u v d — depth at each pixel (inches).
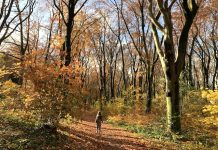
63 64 602.2
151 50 1699.1
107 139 698.2
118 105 1423.5
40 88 553.9
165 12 783.7
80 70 577.6
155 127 844.0
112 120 1128.8
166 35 798.5
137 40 1670.8
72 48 1644.9
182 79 1120.2
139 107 1304.1
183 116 815.1
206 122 602.2
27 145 478.6
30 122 591.8
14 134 511.8
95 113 1584.6
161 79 1224.2
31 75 547.8
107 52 2278.5
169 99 794.8
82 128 857.5
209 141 691.4
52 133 554.9
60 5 1323.8
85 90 584.1
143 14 1304.1
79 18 1549.0
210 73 2225.6
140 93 1581.0
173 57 799.7
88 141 611.5
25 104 565.6
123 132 869.8
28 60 555.5
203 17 1475.1
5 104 650.8
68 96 564.1
